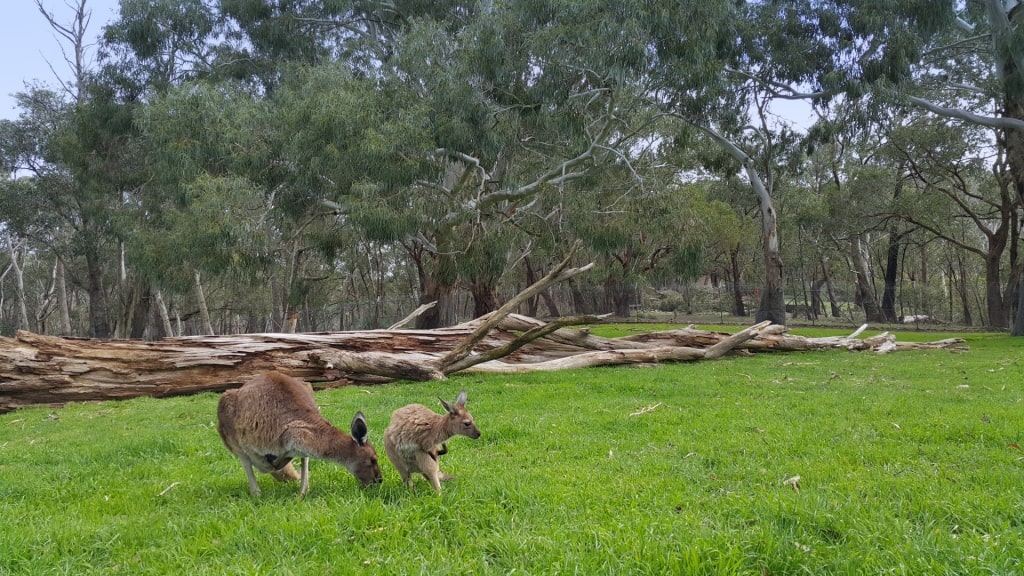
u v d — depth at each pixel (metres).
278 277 37.41
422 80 23.36
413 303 34.81
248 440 5.89
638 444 7.84
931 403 10.02
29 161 37.97
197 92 24.17
